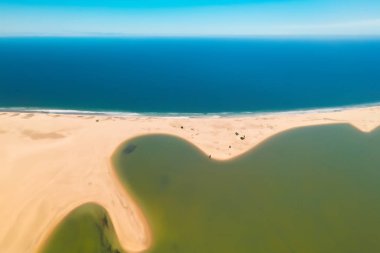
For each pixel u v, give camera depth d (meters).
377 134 97.75
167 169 75.06
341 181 72.00
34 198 61.44
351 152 86.06
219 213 60.22
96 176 70.56
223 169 76.06
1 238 51.41
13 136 87.69
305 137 94.75
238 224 57.28
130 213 59.41
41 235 52.53
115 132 93.56
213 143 89.06
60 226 54.59
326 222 58.19
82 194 63.75
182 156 81.38
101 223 55.91
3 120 99.25
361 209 62.06
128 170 73.88
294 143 90.69
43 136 88.81
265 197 65.56
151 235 54.03
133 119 105.56
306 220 58.62
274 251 51.12
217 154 83.06
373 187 69.81
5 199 60.69
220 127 100.69
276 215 59.94
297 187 69.31
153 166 76.06
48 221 55.62
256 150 86.00
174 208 61.34
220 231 55.41
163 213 59.75
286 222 58.00
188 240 53.09
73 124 98.31
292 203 63.69
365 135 97.00
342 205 63.25
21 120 99.88
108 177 70.56
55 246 50.69
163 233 54.56
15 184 65.56
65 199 61.72
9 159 75.19
